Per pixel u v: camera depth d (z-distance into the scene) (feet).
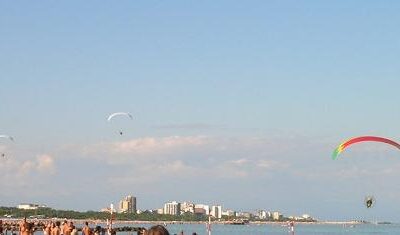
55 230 212.84
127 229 449.48
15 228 380.99
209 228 303.68
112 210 275.59
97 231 253.24
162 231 28.99
